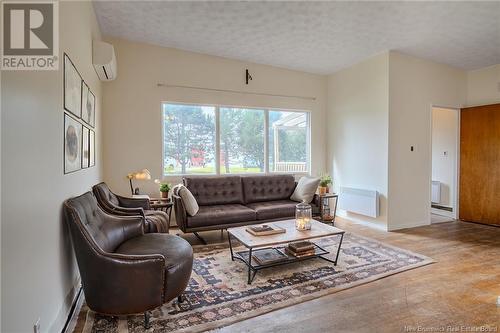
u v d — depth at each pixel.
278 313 2.13
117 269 1.87
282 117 5.50
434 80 4.93
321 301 2.30
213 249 3.54
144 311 1.94
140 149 4.38
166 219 3.36
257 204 4.35
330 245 3.70
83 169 2.77
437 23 3.51
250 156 5.24
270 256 2.96
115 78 4.09
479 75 5.20
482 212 4.92
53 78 1.88
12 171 1.31
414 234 4.25
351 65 5.18
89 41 3.06
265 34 3.91
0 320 1.19
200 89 4.72
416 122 4.75
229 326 1.97
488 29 3.66
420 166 4.80
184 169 4.75
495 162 4.75
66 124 2.16
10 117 1.31
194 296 2.37
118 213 2.99
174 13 3.38
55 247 1.87
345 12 3.28
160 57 4.45
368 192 4.70
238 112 5.12
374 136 4.72
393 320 2.04
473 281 2.66
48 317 1.73
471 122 5.08
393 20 3.45
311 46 4.33
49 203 1.78
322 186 4.82
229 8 3.24
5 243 1.24
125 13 3.39
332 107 5.68
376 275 2.77
